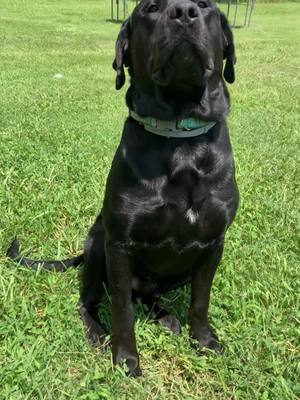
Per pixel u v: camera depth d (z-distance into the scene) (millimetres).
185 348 890
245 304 974
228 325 948
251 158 1723
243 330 924
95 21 5922
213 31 855
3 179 1422
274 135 2010
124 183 811
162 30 775
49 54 3777
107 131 1906
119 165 823
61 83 2791
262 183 1537
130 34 892
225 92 874
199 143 812
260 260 1111
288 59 3932
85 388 779
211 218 833
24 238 1168
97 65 3434
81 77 3014
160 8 814
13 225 1191
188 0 788
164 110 796
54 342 854
